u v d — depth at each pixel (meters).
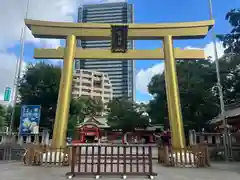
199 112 27.06
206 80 28.17
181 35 15.48
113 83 94.31
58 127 13.89
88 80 94.50
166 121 28.92
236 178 9.02
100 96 93.81
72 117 43.41
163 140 15.77
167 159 13.12
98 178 8.83
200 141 19.47
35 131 17.00
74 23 15.55
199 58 15.41
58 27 15.54
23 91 31.55
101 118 63.72
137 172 9.19
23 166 12.66
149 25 15.59
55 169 11.51
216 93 28.61
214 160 16.75
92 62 99.25
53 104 32.53
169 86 14.78
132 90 92.00
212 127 27.86
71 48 15.20
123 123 47.19
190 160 12.70
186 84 26.78
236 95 30.89
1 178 8.85
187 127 27.31
